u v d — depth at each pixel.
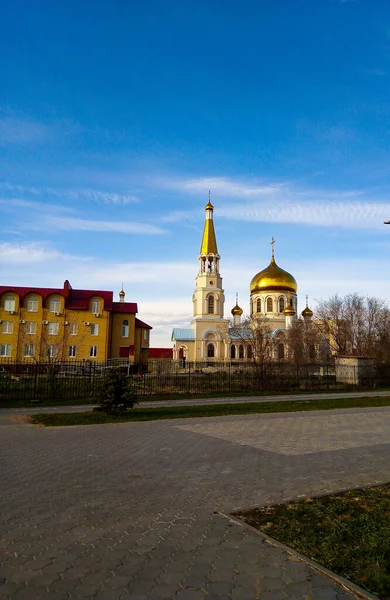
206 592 4.20
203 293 69.69
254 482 8.13
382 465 9.56
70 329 54.72
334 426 15.57
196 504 6.82
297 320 66.62
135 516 6.27
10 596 4.11
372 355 47.47
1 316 52.91
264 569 4.65
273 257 74.69
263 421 16.84
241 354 68.31
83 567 4.70
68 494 7.37
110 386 18.11
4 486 7.85
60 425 15.85
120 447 11.66
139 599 4.08
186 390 29.67
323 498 7.07
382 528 5.73
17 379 28.22
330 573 4.54
